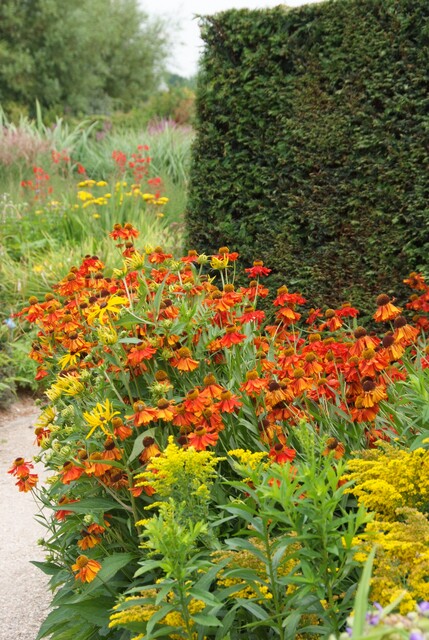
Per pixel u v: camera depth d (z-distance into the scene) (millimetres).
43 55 23750
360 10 4676
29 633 3086
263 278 5305
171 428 2451
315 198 5004
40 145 11820
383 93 4648
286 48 5051
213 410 2270
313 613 1776
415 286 3844
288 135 5094
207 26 5469
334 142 4867
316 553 1650
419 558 1581
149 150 12281
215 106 5523
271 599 1790
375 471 1924
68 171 11414
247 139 5336
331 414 2500
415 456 1925
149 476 1976
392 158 4613
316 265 5012
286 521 1650
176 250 7836
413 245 4598
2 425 5949
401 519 1918
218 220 5559
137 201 9453
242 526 2188
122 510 2418
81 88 25266
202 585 1717
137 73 29000
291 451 2154
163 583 1675
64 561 2580
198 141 5637
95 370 2711
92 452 2406
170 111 18672
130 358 2484
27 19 23766
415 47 4488
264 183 5254
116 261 7430
